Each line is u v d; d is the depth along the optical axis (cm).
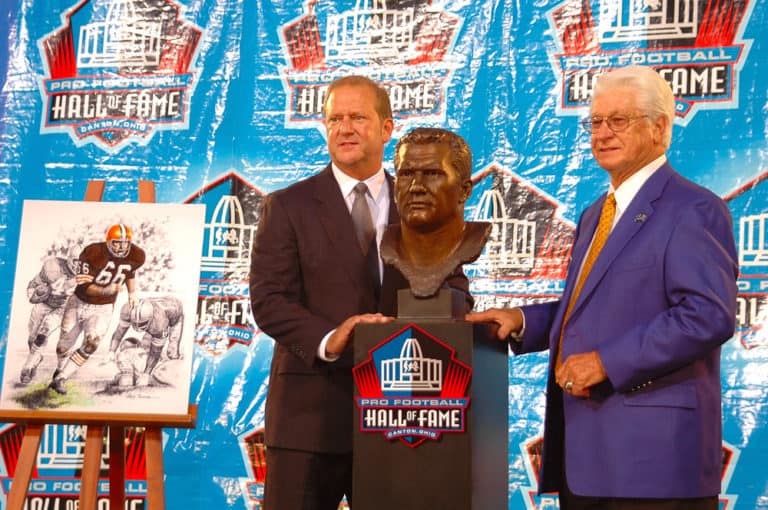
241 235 374
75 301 295
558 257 351
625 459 213
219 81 383
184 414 285
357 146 266
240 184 377
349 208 267
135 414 285
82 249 298
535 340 253
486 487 221
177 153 382
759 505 322
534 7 361
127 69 388
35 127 390
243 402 367
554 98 357
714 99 339
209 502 364
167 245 299
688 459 212
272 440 253
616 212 236
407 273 221
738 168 334
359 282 255
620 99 230
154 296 295
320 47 377
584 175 352
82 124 388
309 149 375
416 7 371
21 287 296
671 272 216
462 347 208
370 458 211
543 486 239
